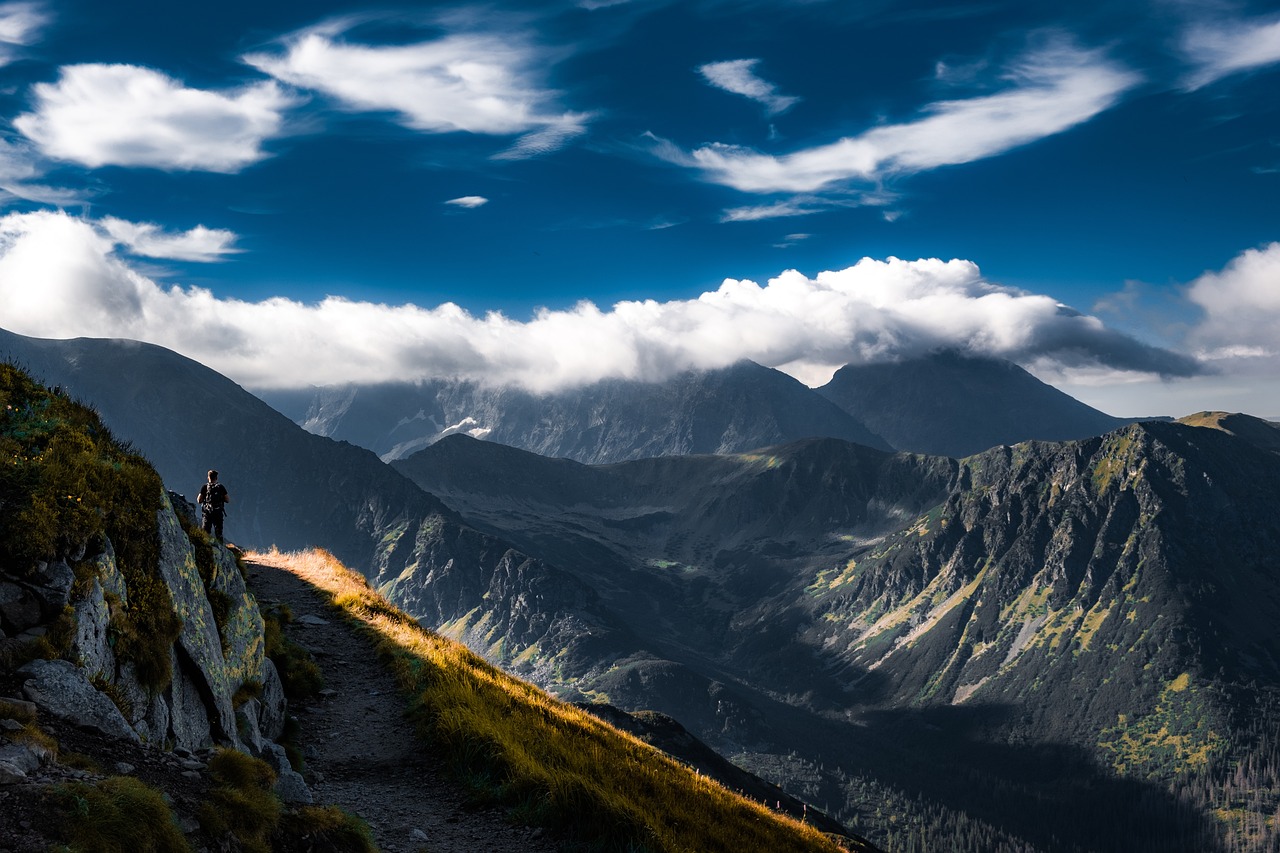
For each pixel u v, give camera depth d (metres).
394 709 28.59
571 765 25.02
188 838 13.62
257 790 16.12
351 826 17.84
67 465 18.45
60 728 14.34
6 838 11.09
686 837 23.02
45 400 21.86
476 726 24.98
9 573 15.78
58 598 15.95
